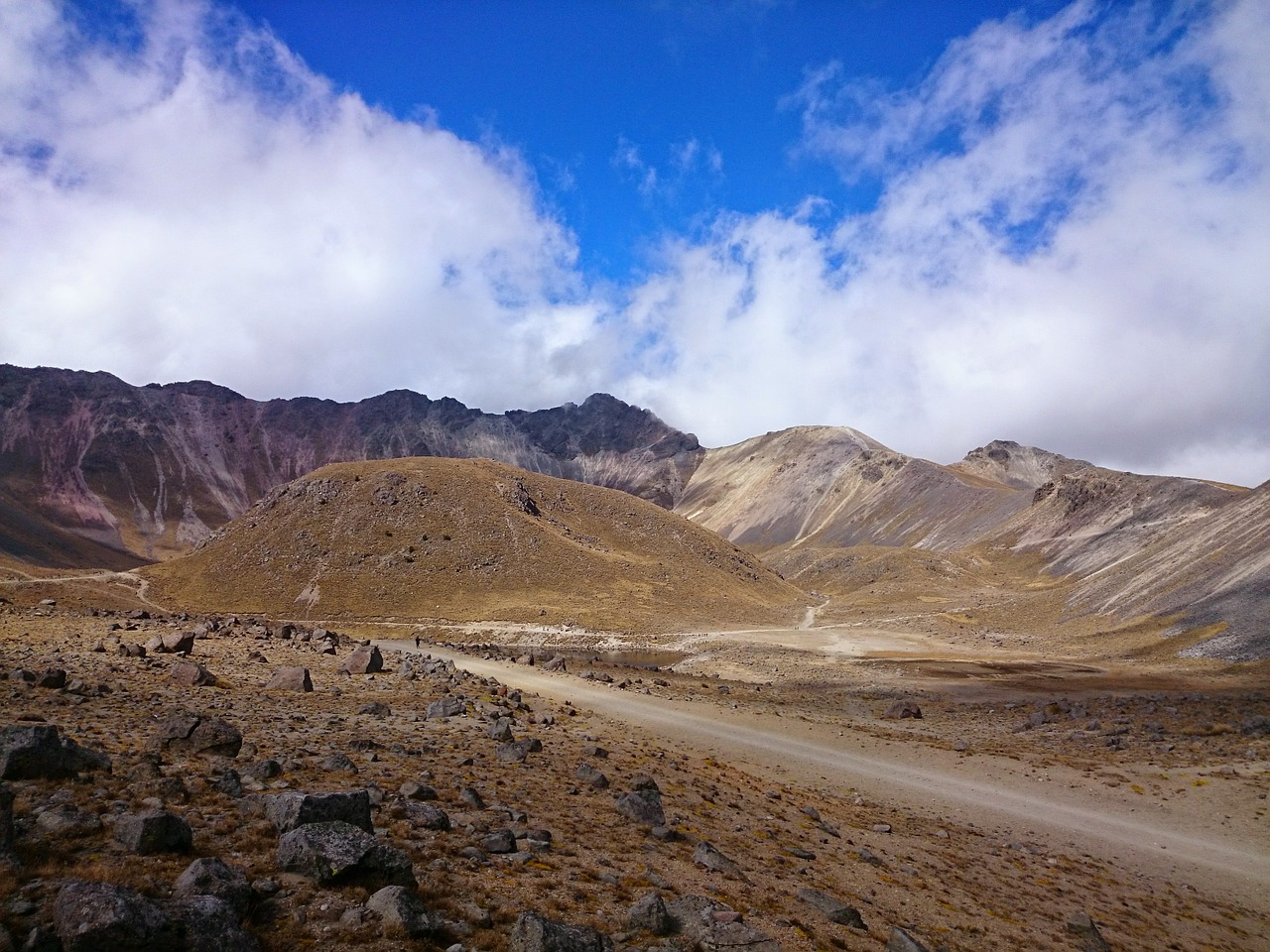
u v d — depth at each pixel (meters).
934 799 30.47
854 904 16.28
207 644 49.66
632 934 11.84
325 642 56.97
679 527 196.12
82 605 107.19
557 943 10.23
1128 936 17.89
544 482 193.25
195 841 12.22
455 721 30.25
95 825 11.89
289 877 11.23
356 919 10.16
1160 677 76.94
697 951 11.64
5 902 9.06
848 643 115.31
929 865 21.09
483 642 113.94
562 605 135.25
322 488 161.88
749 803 24.47
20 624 48.31
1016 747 42.16
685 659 100.19
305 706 29.92
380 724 27.81
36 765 14.02
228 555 143.25
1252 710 49.81
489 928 11.15
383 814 15.59
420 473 170.88
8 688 24.61
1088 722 48.28
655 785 23.00
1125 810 30.83
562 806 19.41
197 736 18.80
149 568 141.88
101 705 24.20
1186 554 124.94
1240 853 26.62
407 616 126.81
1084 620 124.19
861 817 25.98
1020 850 24.64
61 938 8.30
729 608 150.38
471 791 18.20
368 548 145.75
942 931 15.76
